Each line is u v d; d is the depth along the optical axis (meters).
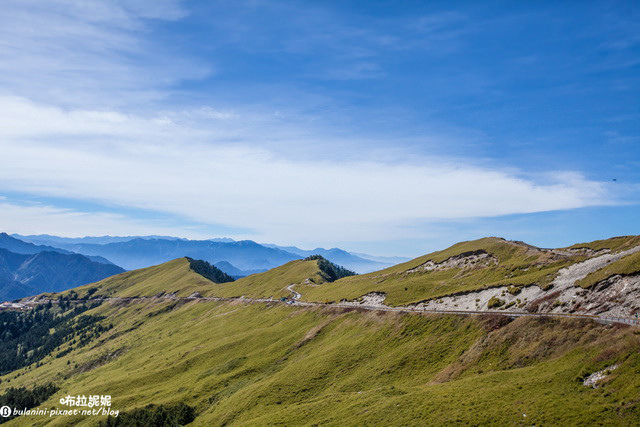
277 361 124.88
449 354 82.94
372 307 132.75
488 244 162.62
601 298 72.19
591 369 53.56
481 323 86.00
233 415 95.69
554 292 83.44
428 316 101.94
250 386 110.06
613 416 43.03
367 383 86.69
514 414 50.12
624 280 71.44
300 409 80.75
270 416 82.94
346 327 126.00
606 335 60.47
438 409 58.31
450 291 116.62
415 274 170.00
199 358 156.38
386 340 102.88
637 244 103.94
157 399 128.75
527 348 70.00
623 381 47.72
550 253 127.56
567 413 46.38
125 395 144.50
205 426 97.94
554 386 53.75
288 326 155.75
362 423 63.22
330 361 104.50
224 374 130.25
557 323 71.12
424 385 74.56
